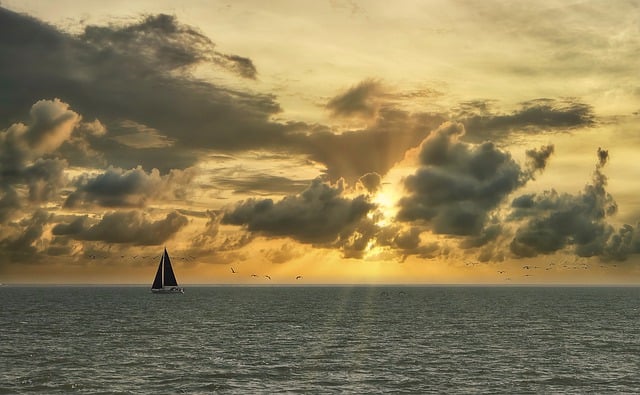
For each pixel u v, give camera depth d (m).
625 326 115.69
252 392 52.38
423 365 65.69
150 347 80.44
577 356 72.94
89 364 65.81
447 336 95.31
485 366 65.12
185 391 52.72
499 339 91.06
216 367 64.06
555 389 53.97
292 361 68.19
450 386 54.94
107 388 53.81
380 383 56.16
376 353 74.88
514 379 58.09
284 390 53.19
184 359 69.44
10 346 81.44
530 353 75.38
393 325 116.31
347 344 84.25
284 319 131.88
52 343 84.88
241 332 101.31
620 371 62.56
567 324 120.00
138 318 133.88
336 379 57.84
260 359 69.56
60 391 52.75
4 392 52.41
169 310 166.75
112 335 96.00
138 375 59.53
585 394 52.09
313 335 96.44
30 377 58.31
